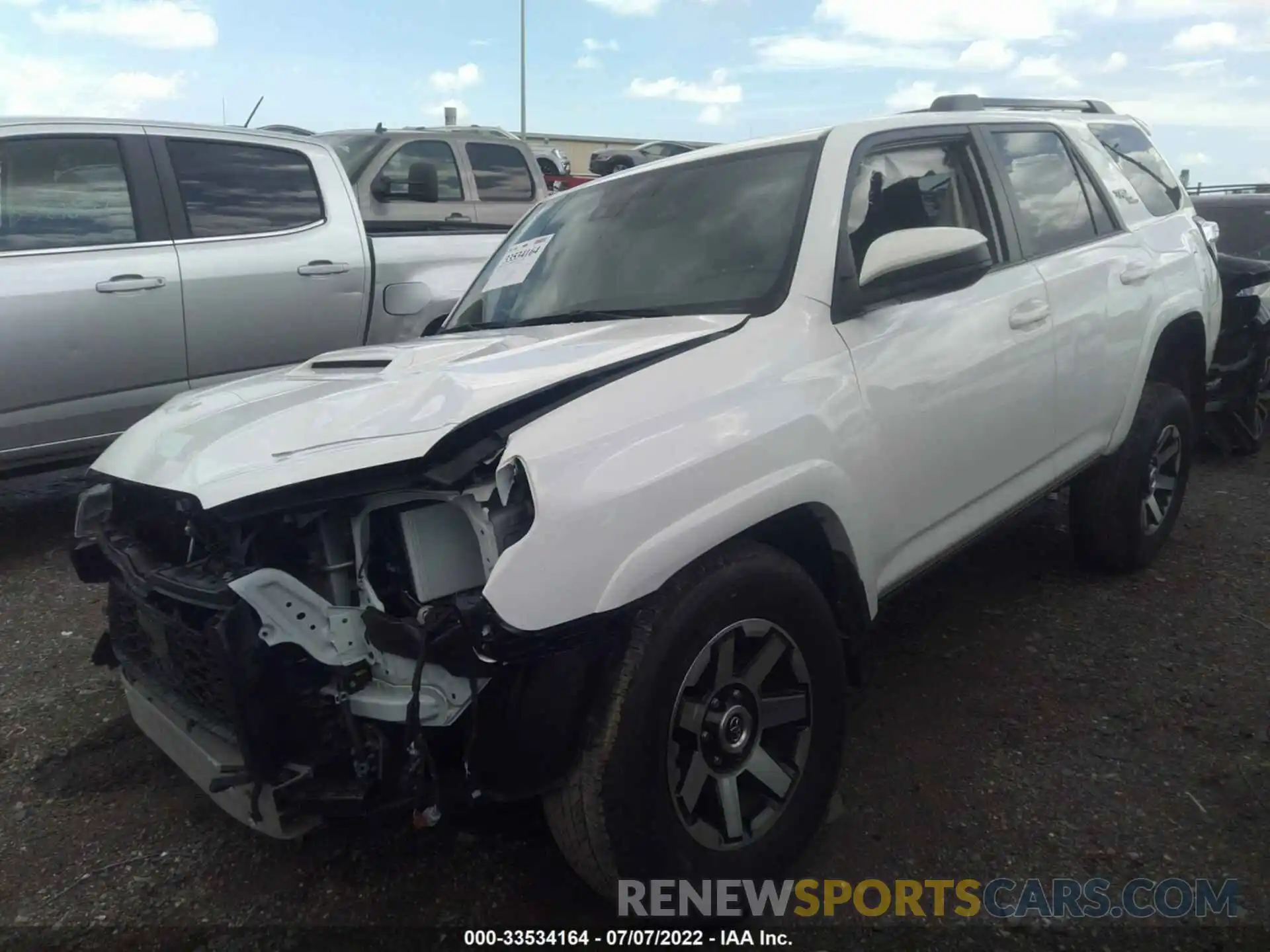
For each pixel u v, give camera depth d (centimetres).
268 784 215
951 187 353
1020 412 349
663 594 230
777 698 254
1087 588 447
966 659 384
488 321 356
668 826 229
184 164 554
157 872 277
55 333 499
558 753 217
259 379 300
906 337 300
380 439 220
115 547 259
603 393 234
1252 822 283
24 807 308
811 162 315
